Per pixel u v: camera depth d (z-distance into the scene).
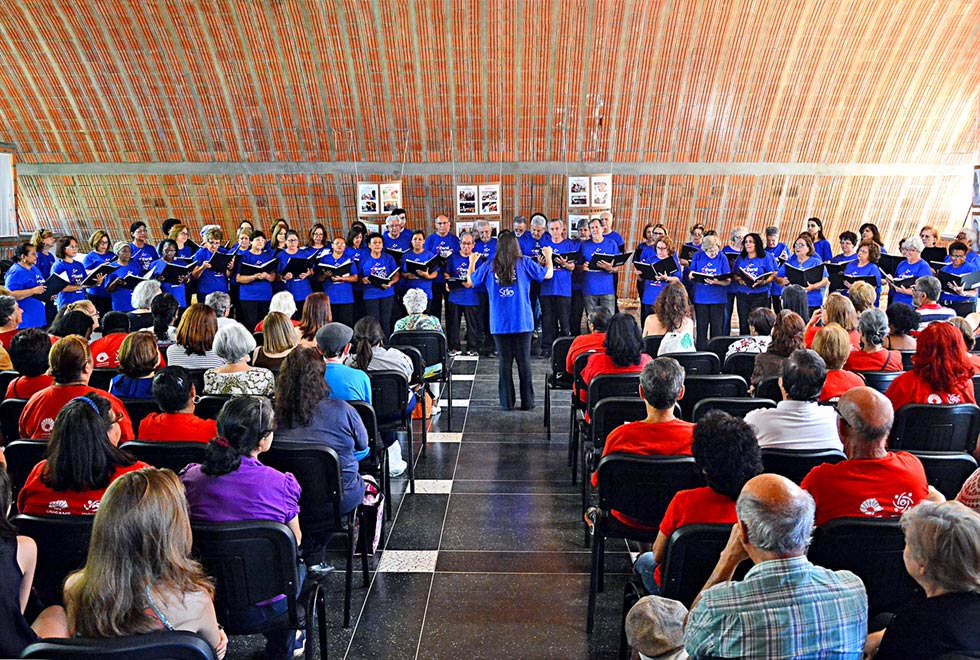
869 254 10.25
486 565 4.93
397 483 6.29
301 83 12.60
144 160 13.63
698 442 3.29
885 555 3.08
